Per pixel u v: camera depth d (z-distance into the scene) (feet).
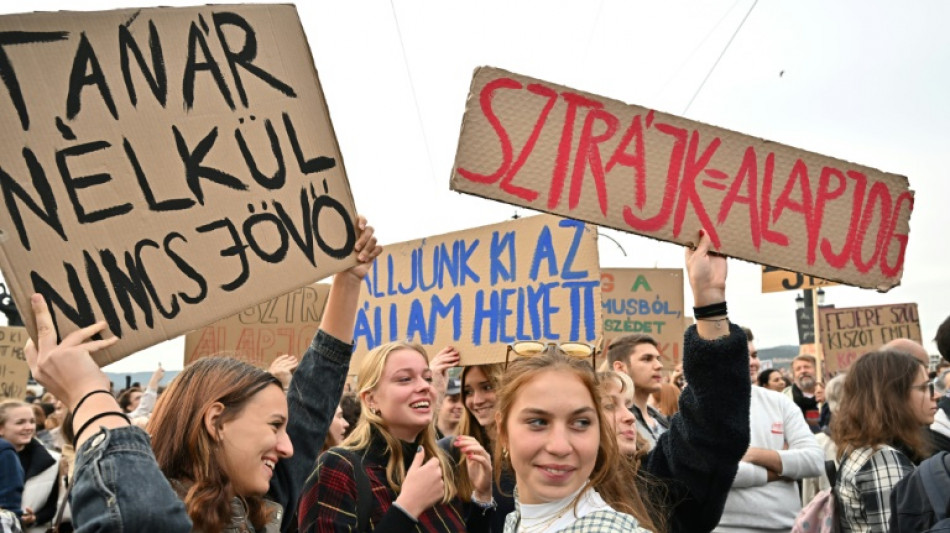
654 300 28.40
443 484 11.38
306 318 23.08
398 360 12.26
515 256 16.29
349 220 9.54
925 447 13.33
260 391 8.38
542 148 9.76
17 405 21.40
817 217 10.46
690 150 10.16
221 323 23.08
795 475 16.19
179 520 6.82
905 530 11.00
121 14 8.59
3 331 31.35
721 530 16.02
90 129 8.25
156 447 8.21
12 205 7.77
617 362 16.66
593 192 9.84
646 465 11.15
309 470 10.28
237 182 8.98
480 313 16.48
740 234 10.16
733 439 9.66
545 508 7.93
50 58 8.15
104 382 7.32
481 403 16.03
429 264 17.40
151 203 8.47
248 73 9.23
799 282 30.68
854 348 35.83
